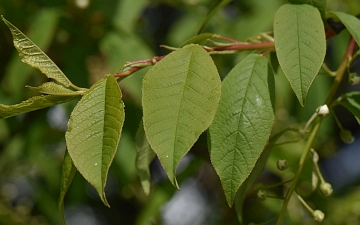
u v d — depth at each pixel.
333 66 1.46
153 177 1.48
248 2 1.36
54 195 1.39
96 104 0.76
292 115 1.32
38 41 1.12
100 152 0.74
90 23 1.18
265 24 1.26
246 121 0.79
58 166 1.39
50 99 0.78
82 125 0.75
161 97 0.76
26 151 1.25
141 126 0.87
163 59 0.77
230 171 0.78
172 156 0.74
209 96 0.76
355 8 1.37
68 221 1.79
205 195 1.53
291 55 0.79
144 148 0.88
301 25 0.81
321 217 0.85
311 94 1.25
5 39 1.30
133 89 1.08
